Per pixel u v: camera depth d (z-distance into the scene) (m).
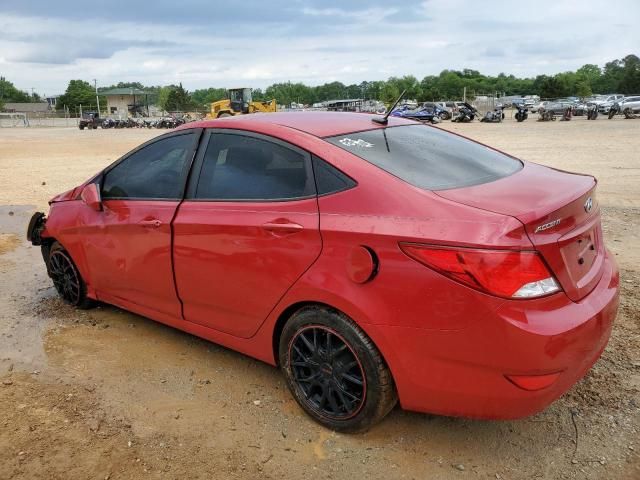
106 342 4.29
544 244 2.52
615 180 11.08
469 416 2.70
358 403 2.98
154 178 4.00
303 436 3.11
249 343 3.50
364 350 2.85
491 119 40.44
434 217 2.64
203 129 3.77
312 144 3.18
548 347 2.46
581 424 3.13
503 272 2.45
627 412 3.21
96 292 4.66
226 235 3.37
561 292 2.59
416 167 3.09
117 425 3.23
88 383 3.70
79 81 137.88
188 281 3.69
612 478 2.71
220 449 3.01
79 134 40.94
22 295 5.32
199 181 3.68
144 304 4.18
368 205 2.84
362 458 2.92
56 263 5.02
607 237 6.62
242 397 3.50
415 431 3.12
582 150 17.19
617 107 37.47
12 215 9.21
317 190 3.06
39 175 14.56
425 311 2.61
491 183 3.04
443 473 2.79
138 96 122.88
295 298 3.07
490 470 2.80
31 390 3.61
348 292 2.82
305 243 3.00
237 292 3.39
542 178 3.21
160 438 3.11
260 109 43.88
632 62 139.25
